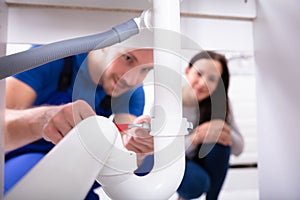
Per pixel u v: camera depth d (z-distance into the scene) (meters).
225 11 0.61
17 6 0.56
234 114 0.71
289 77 0.53
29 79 0.62
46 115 0.61
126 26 0.40
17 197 0.35
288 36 0.53
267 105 0.60
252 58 0.69
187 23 0.61
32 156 0.60
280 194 0.56
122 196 0.36
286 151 0.54
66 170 0.36
